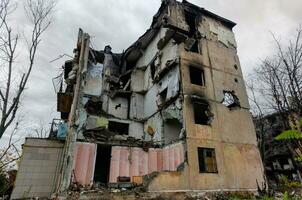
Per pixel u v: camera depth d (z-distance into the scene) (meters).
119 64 23.45
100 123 16.77
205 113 15.19
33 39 10.59
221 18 20.33
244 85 18.14
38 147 12.89
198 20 18.98
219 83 16.75
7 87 9.28
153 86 19.03
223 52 18.73
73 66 17.56
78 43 17.47
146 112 19.31
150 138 17.16
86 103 17.58
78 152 12.16
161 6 19.09
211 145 13.79
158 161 14.21
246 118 16.52
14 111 9.16
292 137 3.26
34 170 12.29
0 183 12.95
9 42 9.84
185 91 14.74
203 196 11.96
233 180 13.48
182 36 17.31
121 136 15.21
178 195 11.34
